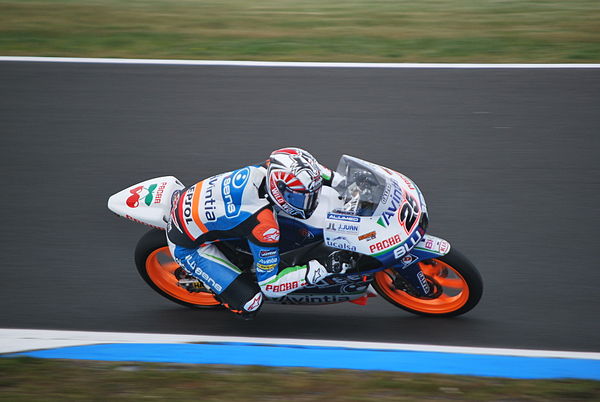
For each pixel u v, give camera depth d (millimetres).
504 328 17516
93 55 33812
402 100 29109
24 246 20922
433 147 25781
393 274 18094
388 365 15125
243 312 16328
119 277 19719
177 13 40438
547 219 21750
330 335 17281
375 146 25844
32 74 31609
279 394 13656
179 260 16797
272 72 31766
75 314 18266
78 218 22203
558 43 34656
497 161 24875
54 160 25297
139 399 13484
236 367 14906
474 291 16766
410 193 16438
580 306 18266
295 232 16438
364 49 34406
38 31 37000
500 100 28969
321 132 26828
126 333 17484
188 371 14672
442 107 28516
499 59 32875
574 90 29562
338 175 16750
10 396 13609
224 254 17078
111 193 23438
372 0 43000
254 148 25891
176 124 27594
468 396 13578
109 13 40312
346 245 15773
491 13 39656
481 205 22484
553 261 19953
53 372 14633
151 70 32062
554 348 16719
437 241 16656
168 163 25062
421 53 33781
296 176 14742
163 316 18281
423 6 41375
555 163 24719
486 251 20406
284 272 16078
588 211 22062
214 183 16297
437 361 15406
